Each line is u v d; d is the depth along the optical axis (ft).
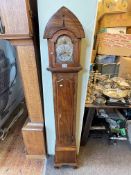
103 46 5.73
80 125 5.06
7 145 6.30
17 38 3.91
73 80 4.26
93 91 5.57
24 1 3.59
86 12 3.70
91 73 5.70
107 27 5.71
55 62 4.04
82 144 6.08
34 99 4.80
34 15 4.19
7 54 7.02
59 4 3.64
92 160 5.55
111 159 5.59
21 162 5.54
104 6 5.52
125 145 6.19
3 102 7.00
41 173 5.14
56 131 4.93
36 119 5.15
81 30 3.74
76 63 4.05
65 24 3.68
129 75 5.95
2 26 3.83
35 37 4.22
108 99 5.39
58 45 3.88
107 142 6.32
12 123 7.54
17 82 8.45
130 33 5.84
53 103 4.68
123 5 5.37
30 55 4.20
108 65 6.01
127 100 5.36
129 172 5.13
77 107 4.79
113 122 6.27
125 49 5.68
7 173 5.16
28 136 5.22
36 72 4.41
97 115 6.40
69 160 5.18
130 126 6.09
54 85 4.33
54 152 5.48
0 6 3.65
